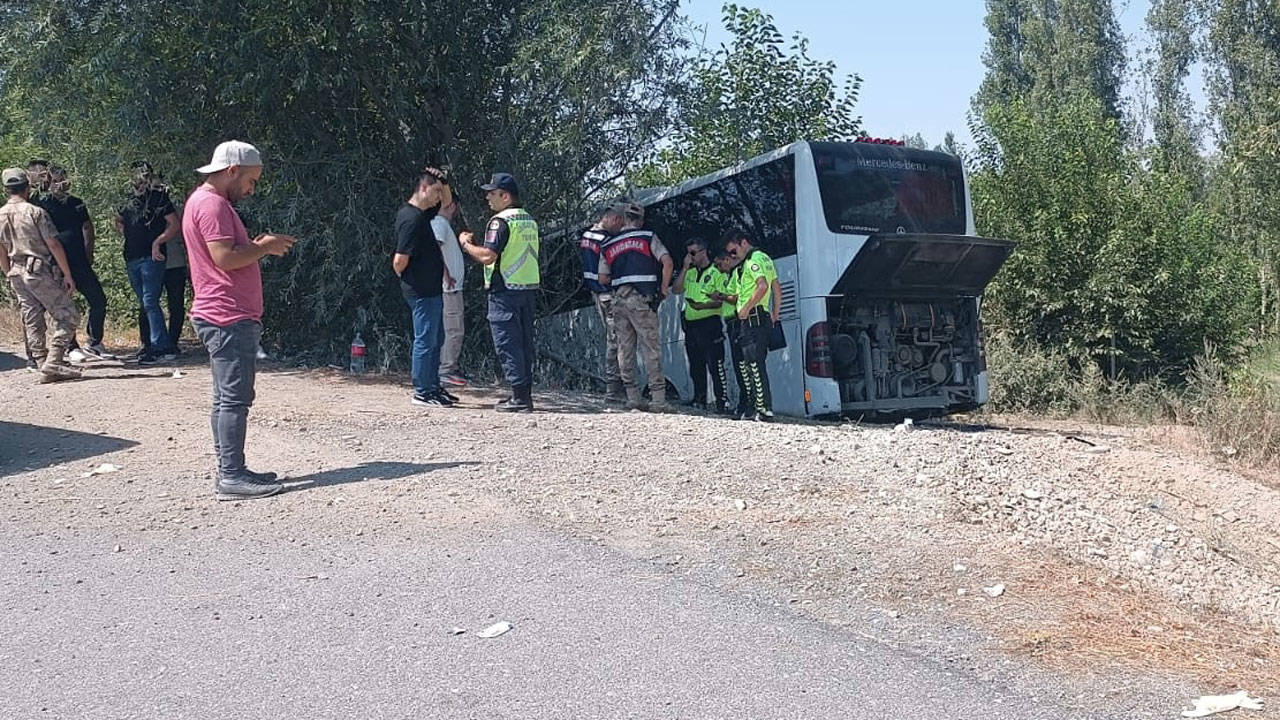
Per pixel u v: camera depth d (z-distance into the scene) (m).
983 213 20.75
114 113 13.22
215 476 8.01
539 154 14.73
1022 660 5.16
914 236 11.99
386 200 15.16
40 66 13.41
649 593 5.80
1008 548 7.00
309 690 4.63
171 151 13.95
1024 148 20.86
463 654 5.00
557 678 4.77
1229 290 21.17
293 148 14.61
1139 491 9.58
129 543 6.54
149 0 13.06
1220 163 26.44
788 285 12.69
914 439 10.02
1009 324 20.44
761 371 11.78
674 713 4.48
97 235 17.31
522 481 7.97
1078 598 6.17
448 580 5.93
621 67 13.80
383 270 14.81
